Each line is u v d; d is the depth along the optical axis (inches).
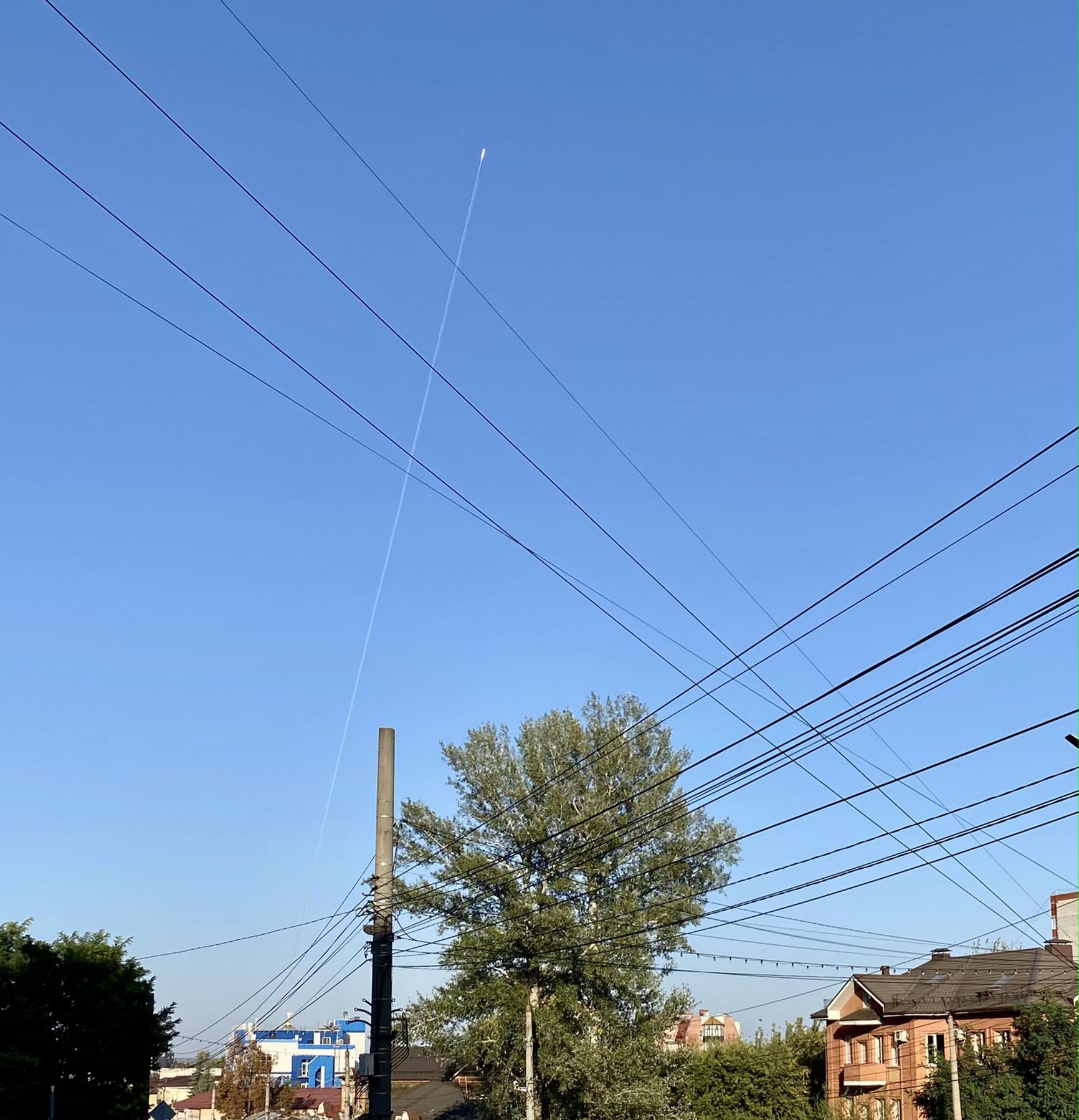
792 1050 2532.0
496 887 1887.3
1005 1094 1831.9
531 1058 1833.2
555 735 1942.7
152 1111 1473.9
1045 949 2224.4
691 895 1803.6
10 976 1375.5
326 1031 5177.2
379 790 1154.0
